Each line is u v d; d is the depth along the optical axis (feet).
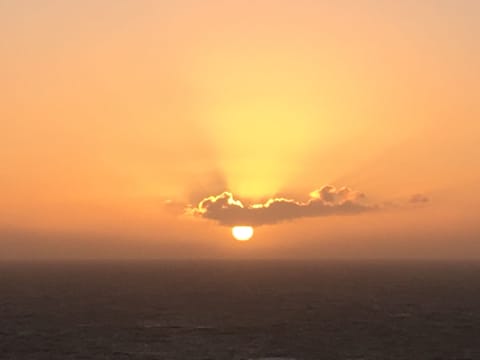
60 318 317.42
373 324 295.48
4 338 254.47
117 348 233.55
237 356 219.61
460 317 322.55
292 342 246.88
